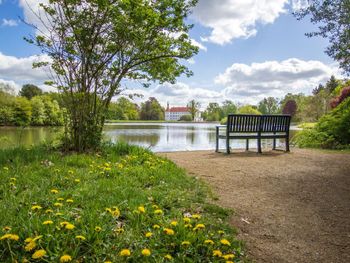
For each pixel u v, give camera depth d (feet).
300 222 11.21
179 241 7.77
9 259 6.45
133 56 21.48
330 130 35.83
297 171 19.34
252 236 9.77
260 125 27.99
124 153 20.17
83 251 7.07
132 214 9.21
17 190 11.21
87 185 11.95
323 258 8.76
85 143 19.77
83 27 19.10
